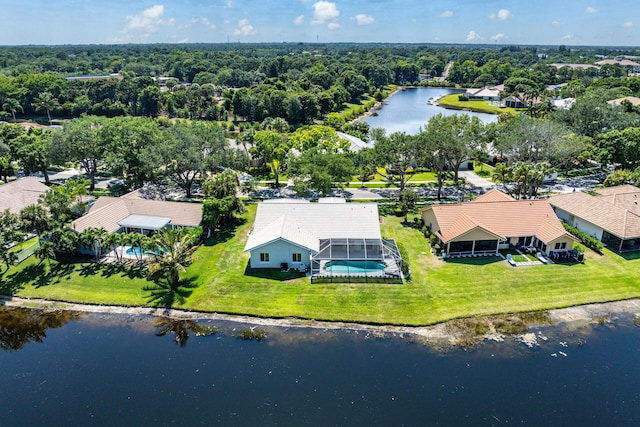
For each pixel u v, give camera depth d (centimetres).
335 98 15825
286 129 10700
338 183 7306
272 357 3131
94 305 3816
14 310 3769
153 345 3288
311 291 3934
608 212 4891
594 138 8588
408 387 2825
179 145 6269
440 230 4688
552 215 4784
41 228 4391
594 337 3353
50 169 8350
